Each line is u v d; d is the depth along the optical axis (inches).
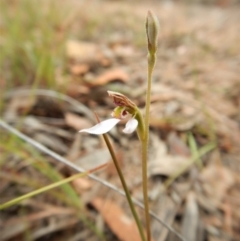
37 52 7.4
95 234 4.7
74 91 7.4
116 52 10.7
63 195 5.1
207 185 5.4
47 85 7.4
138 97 7.6
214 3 24.8
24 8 9.6
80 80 7.8
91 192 5.2
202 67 9.7
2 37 8.6
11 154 5.7
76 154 5.9
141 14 19.1
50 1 11.3
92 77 8.6
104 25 15.0
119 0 23.3
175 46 12.1
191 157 5.9
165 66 9.9
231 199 5.2
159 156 5.9
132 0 23.9
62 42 8.9
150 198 5.1
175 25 16.1
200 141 6.4
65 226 4.8
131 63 9.9
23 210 4.9
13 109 6.8
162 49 11.8
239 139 6.6
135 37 13.0
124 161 5.8
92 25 13.3
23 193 5.1
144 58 10.4
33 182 5.2
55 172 5.0
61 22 10.4
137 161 5.8
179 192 5.2
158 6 24.0
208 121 6.7
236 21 17.1
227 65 10.0
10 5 10.2
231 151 6.2
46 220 4.8
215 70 9.5
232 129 6.9
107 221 4.8
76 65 9.0
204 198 5.2
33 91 5.9
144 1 25.8
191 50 11.5
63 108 6.9
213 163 5.9
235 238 4.7
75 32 12.4
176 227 4.7
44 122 6.5
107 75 8.0
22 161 5.6
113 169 5.5
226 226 4.8
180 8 22.8
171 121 6.6
